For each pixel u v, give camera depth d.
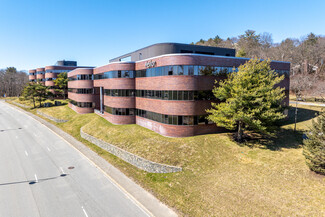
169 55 25.55
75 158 24.73
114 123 35.00
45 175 20.14
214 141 24.55
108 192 16.89
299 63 66.94
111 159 24.16
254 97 20.53
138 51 38.22
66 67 78.38
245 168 18.53
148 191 16.80
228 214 13.11
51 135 35.66
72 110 53.50
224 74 26.88
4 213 14.20
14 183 18.58
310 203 13.04
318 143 15.72
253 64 21.52
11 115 56.47
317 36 79.75
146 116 31.06
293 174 16.53
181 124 25.92
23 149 28.38
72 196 16.33
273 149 21.48
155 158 21.55
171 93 25.83
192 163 20.31
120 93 33.66
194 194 15.70
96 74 44.69
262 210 13.05
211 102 26.61
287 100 32.62
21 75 141.25
